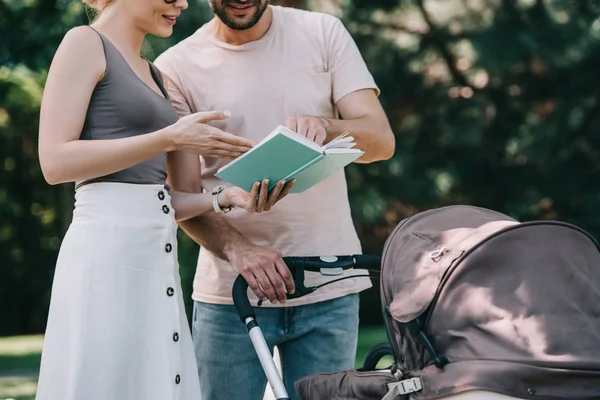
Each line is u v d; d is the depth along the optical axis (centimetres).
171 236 356
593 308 308
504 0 1416
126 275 340
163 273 350
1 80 1459
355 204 1475
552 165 1462
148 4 358
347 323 428
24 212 1909
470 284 311
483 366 295
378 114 430
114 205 345
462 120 1484
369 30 1462
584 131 1479
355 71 434
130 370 338
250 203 360
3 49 1296
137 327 340
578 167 1474
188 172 407
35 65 1315
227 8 407
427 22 1488
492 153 1505
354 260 387
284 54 427
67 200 1770
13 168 1816
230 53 427
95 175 341
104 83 350
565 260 312
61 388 336
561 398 289
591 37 1414
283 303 387
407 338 322
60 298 341
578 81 1451
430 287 317
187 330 360
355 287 430
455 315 310
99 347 334
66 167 338
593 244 323
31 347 1445
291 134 323
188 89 430
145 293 344
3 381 1005
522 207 1516
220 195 386
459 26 1494
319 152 327
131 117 353
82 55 345
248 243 396
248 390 430
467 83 1528
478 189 1518
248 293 423
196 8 1188
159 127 362
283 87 425
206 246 405
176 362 347
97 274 338
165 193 360
